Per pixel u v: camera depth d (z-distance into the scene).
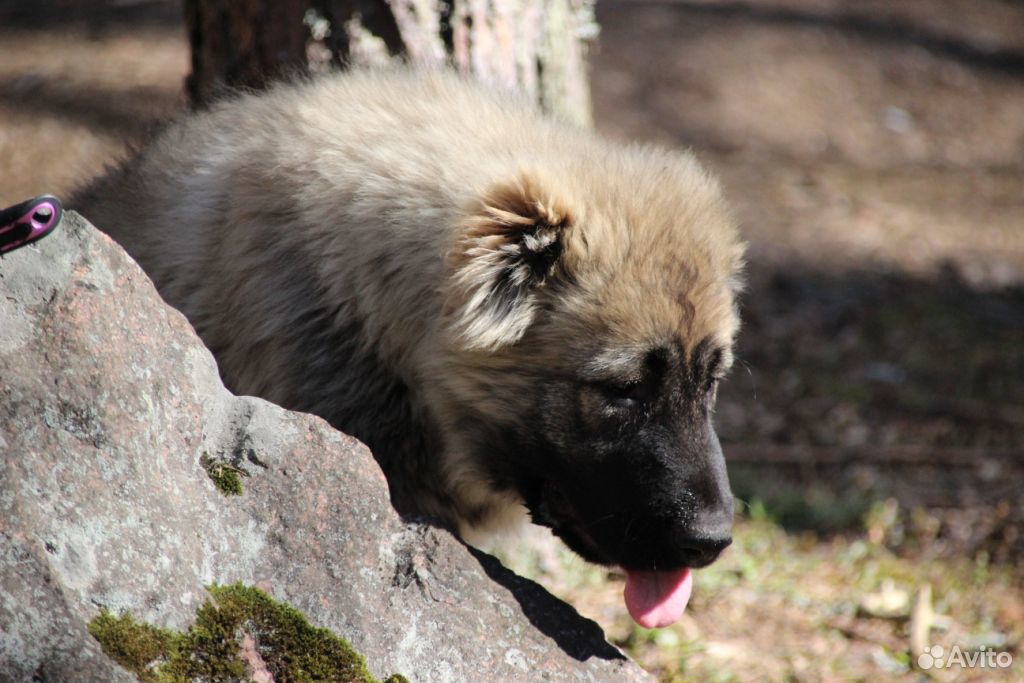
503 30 9.23
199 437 5.12
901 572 10.09
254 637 4.88
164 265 6.93
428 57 8.92
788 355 15.20
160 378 5.04
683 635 8.75
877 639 8.89
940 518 11.18
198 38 9.56
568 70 9.89
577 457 6.05
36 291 4.79
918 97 26.41
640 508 5.90
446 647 5.15
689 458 5.96
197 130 7.36
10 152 15.86
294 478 5.21
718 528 5.80
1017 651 8.76
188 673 4.67
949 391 14.27
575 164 6.40
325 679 4.87
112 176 8.04
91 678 4.29
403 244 6.20
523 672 5.24
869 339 15.65
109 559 4.62
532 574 9.49
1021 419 13.45
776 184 20.83
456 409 6.38
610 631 8.73
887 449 12.56
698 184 6.88
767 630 8.95
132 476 4.79
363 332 6.37
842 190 21.00
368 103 6.81
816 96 25.19
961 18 32.09
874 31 29.30
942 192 21.67
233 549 5.02
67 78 19.30
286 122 6.79
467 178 6.16
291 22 8.94
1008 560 10.40
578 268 6.06
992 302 17.08
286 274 6.48
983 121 25.98
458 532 6.86
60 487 4.61
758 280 17.05
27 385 4.66
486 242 5.83
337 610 5.02
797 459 12.43
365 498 5.25
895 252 18.50
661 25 26.91
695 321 6.11
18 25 22.55
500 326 5.95
